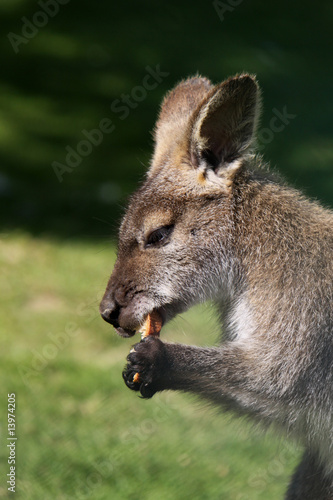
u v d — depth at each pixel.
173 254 9.11
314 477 9.41
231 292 9.12
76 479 11.12
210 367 8.34
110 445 11.88
